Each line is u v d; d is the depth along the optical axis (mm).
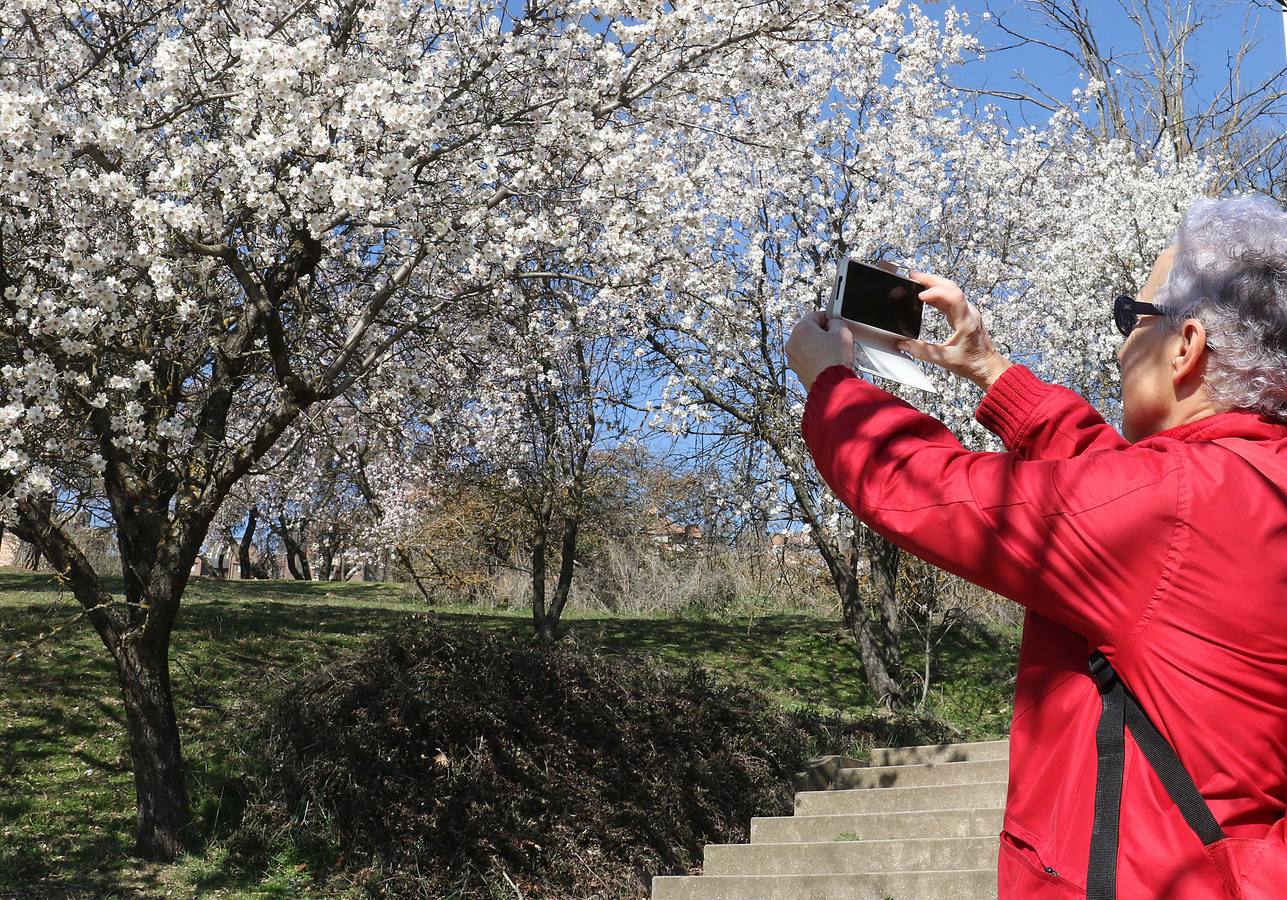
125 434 6699
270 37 5980
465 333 8500
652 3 6477
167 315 6531
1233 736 853
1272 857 820
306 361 7695
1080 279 12359
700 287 8242
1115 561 896
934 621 15125
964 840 6715
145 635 7375
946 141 13133
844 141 12125
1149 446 972
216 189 6270
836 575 13578
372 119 5594
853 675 13797
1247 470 904
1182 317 1033
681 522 15773
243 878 7039
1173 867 845
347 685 8391
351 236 7852
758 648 14477
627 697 9195
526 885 7422
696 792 8539
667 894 7078
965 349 1297
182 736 8680
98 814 7625
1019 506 934
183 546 7367
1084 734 938
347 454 10133
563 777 8180
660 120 7434
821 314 1269
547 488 13000
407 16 6410
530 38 6781
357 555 19047
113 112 5523
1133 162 13344
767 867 7277
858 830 7645
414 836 7473
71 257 5406
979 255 13312
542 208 7141
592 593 17266
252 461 7027
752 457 13000
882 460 1022
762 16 6875
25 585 13953
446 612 15383
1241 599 862
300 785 7684
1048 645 1000
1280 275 992
